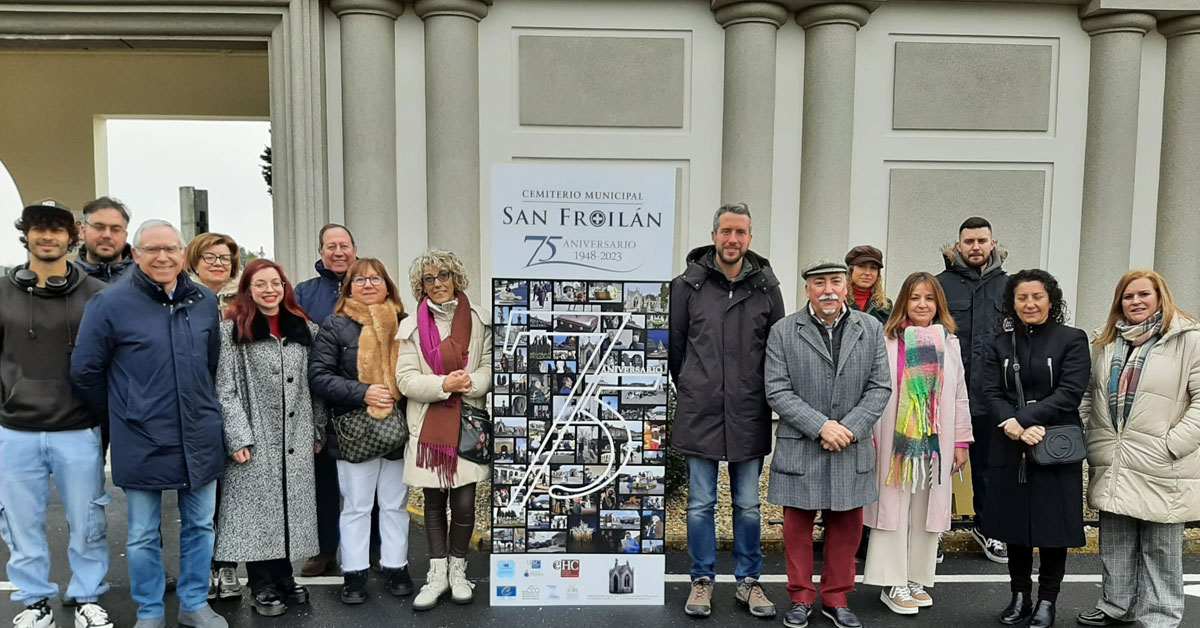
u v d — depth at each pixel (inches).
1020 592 140.3
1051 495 131.4
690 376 139.4
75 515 132.3
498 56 233.8
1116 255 240.5
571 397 142.6
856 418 130.3
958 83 239.3
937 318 145.1
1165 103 242.4
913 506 143.9
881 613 144.9
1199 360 125.5
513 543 144.5
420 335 141.2
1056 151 242.7
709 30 235.8
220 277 146.7
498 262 139.5
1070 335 133.5
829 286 132.4
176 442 124.0
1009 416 134.1
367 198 229.3
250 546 133.6
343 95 228.8
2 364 128.9
